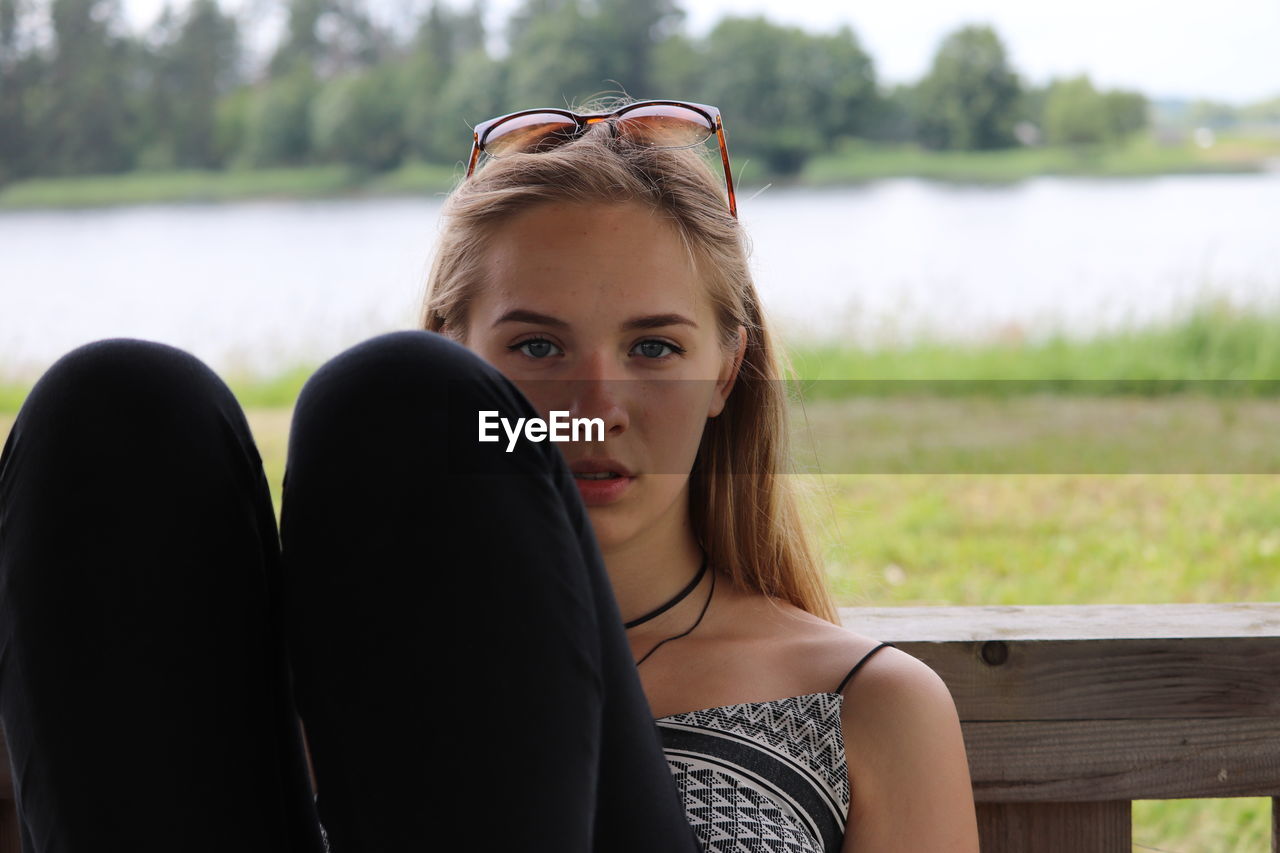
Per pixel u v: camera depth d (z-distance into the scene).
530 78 23.44
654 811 0.74
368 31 25.20
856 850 0.99
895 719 1.00
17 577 0.72
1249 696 1.16
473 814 0.63
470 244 1.02
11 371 8.10
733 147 23.11
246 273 13.14
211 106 23.58
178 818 0.70
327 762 0.66
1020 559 3.58
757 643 1.06
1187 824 1.98
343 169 24.12
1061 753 1.17
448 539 0.66
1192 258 10.43
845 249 12.96
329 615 0.66
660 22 23.34
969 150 22.81
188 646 0.73
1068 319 7.90
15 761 0.73
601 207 0.99
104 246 16.06
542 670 0.65
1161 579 3.40
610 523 0.96
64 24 22.11
